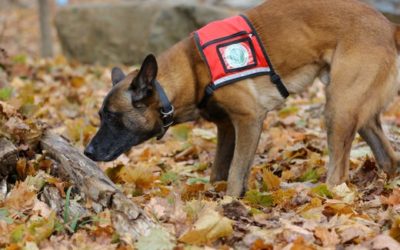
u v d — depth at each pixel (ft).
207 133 11.55
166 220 7.99
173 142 11.55
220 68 9.14
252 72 9.22
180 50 9.35
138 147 11.67
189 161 10.98
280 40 9.36
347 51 9.24
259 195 8.76
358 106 9.22
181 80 9.26
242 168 9.30
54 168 8.75
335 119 9.29
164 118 9.32
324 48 9.40
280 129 11.89
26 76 15.35
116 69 9.64
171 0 19.11
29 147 8.98
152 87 9.07
